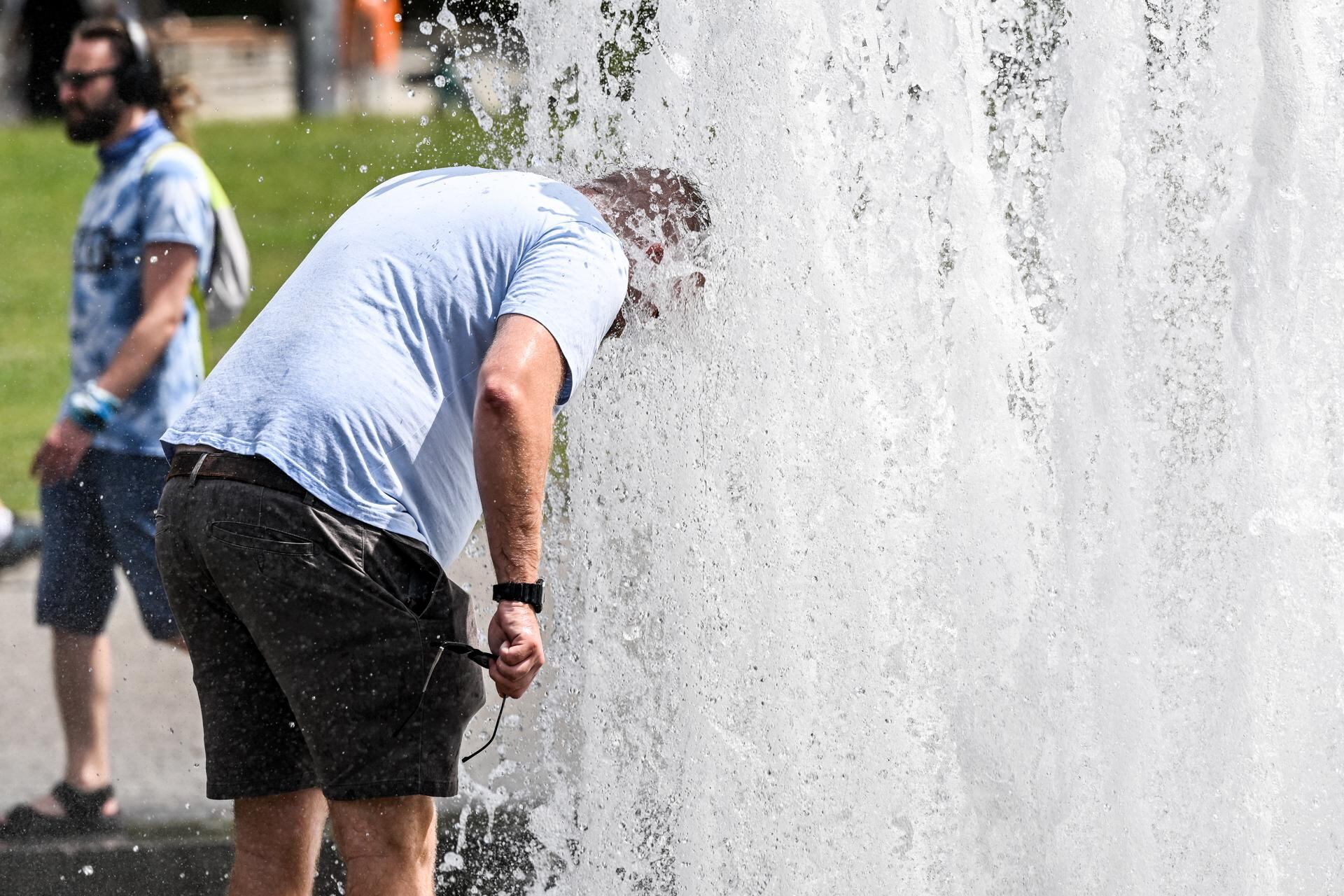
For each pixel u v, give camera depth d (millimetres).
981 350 10055
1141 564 9812
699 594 10297
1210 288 9773
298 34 47625
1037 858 9773
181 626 8422
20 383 29812
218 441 7840
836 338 10125
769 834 10133
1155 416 9844
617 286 8156
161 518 8156
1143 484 9836
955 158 9992
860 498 10117
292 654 7852
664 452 10273
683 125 10305
